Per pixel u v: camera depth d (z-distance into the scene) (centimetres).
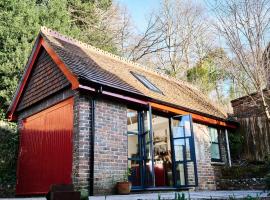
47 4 1755
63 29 1664
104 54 1188
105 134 817
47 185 858
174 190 972
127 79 1004
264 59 921
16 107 1130
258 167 1133
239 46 914
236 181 1137
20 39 1378
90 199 468
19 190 999
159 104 977
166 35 2656
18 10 1412
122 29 2480
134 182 897
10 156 1059
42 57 1049
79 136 763
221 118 1255
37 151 949
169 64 2667
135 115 961
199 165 1134
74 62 869
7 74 1280
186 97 1288
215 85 2580
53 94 927
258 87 926
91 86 793
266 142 1260
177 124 1160
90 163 762
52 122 909
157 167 1170
